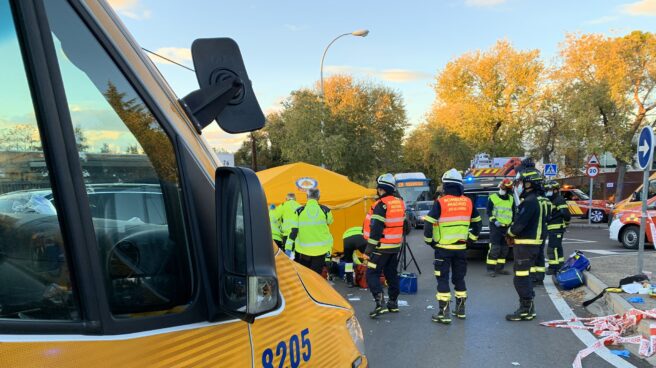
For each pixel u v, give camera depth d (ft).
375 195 39.52
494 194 34.14
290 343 6.09
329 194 36.88
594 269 30.40
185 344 4.74
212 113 5.96
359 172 116.57
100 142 4.52
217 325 5.15
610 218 72.54
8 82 4.00
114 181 4.62
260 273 4.43
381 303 22.94
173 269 4.95
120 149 4.68
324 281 9.00
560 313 22.77
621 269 30.40
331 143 84.64
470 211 21.74
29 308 3.96
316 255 25.85
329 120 90.07
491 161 58.65
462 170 141.38
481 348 18.13
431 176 164.35
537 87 115.65
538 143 112.06
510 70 117.80
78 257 4.11
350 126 111.75
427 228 21.71
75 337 3.98
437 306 24.90
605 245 49.26
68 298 4.07
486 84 122.31
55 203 4.12
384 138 118.62
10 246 4.09
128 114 4.80
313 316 6.91
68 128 4.19
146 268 4.73
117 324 4.28
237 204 4.72
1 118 4.04
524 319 21.63
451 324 21.47
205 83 6.09
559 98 88.63
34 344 3.73
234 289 4.63
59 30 4.24
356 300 26.71
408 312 23.81
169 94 5.51
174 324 4.75
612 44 80.23
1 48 3.94
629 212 45.47
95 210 4.46
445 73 129.18
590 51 82.23
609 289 23.32
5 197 4.11
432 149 146.20
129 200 4.71
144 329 4.48
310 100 86.07
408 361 17.04
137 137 4.85
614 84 79.05
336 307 7.82
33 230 4.10
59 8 4.25
